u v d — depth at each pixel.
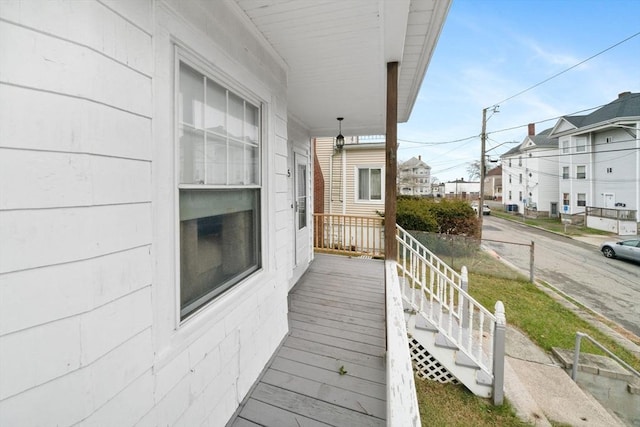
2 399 0.71
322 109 4.13
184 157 1.42
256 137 2.24
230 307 1.78
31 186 0.76
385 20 1.84
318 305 3.57
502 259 9.16
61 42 0.82
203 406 1.50
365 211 9.26
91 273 0.89
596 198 18.14
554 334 5.19
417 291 4.21
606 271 9.21
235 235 1.97
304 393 1.99
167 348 1.24
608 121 16.38
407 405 0.90
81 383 0.86
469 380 3.47
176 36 1.29
